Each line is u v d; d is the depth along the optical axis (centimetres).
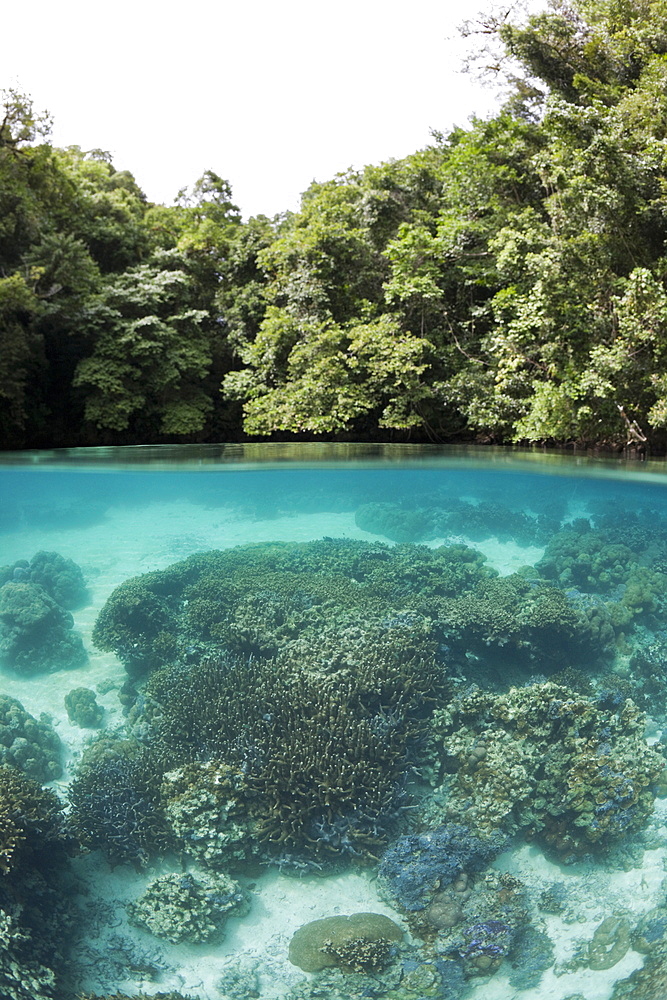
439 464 1505
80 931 663
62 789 802
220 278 2891
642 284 1533
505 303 1866
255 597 1054
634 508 1691
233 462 1500
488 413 1967
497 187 2148
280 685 841
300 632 970
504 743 805
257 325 2708
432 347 2069
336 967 639
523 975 634
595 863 746
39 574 1203
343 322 2295
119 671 1016
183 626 1030
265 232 2755
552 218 1805
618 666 1031
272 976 631
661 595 1181
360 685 844
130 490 1777
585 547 1335
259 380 2378
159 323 2483
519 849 752
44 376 2548
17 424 2388
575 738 819
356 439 2341
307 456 1512
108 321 2497
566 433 1758
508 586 1112
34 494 1811
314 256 2281
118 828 738
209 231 2828
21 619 1034
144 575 1124
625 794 766
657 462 1426
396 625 973
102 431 2652
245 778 754
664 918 687
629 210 1698
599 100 1797
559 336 1730
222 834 716
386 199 2341
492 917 680
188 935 666
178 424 2595
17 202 2272
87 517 1620
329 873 718
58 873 706
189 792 738
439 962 644
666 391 1561
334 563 1212
